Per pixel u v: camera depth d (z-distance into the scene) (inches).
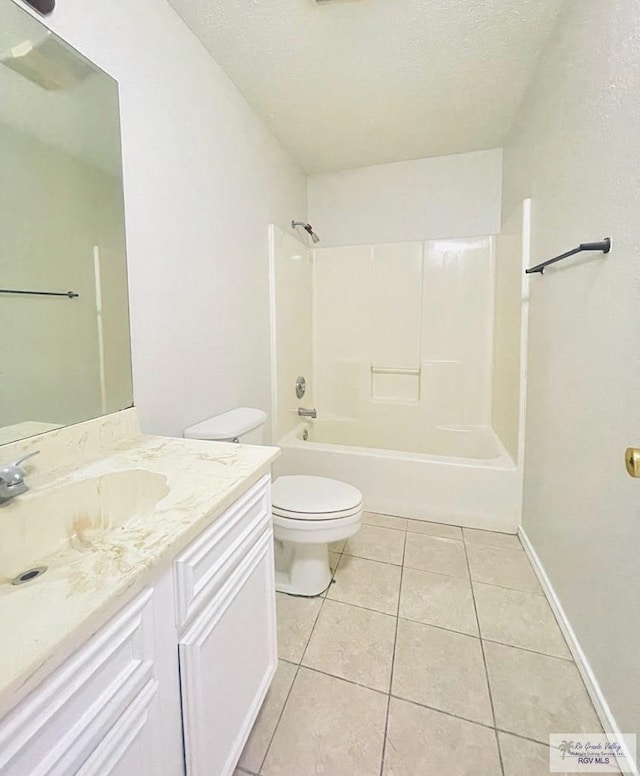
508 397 88.7
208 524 30.2
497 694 45.8
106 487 35.9
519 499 79.4
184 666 27.9
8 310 35.7
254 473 36.9
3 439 35.3
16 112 35.9
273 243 88.5
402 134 94.0
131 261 48.4
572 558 52.4
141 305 50.2
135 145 48.4
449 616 58.3
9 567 28.4
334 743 40.5
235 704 35.3
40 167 38.1
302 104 79.1
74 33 40.0
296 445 93.0
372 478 88.4
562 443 56.8
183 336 58.9
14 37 35.1
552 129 61.6
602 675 42.9
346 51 63.5
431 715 43.3
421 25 58.0
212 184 65.7
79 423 41.5
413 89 74.7
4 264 35.3
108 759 20.6
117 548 24.2
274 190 93.2
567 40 54.6
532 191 73.9
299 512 59.3
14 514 29.3
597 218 45.6
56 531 31.9
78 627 18.1
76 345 42.2
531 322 74.5
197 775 29.4
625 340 38.8
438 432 112.4
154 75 51.3
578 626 49.9
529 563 71.0
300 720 42.9
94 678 19.9
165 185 54.0
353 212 117.9
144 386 51.3
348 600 61.9
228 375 72.4
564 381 56.2
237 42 61.1
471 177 107.0
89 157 42.6
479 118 86.9
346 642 53.5
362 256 116.3
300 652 51.9
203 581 29.7
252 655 38.7
